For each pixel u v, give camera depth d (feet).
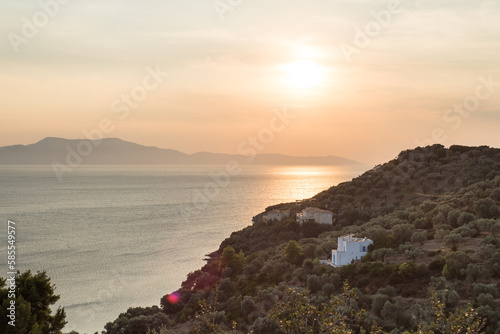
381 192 493.77
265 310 247.09
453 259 216.95
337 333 97.60
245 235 488.44
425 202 380.99
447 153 555.28
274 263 319.68
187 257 534.37
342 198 504.84
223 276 349.41
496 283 200.03
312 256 315.17
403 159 575.79
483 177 458.91
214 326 136.36
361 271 247.29
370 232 315.58
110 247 604.08
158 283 419.95
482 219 282.36
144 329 269.23
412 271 225.56
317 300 213.46
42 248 595.88
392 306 193.77
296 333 105.40
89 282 423.64
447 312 181.27
